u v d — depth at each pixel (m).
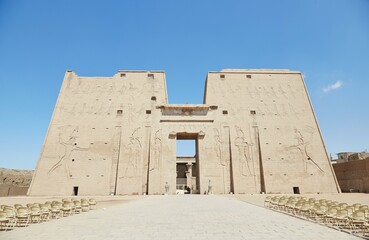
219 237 7.67
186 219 11.20
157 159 38.50
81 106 41.28
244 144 39.78
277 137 40.38
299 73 45.50
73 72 43.88
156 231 8.58
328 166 39.06
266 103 42.47
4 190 38.06
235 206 17.19
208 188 37.47
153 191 36.94
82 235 8.01
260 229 8.88
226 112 41.53
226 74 44.25
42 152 38.06
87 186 36.91
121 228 9.13
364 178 37.50
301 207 13.67
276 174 38.38
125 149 39.06
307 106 42.69
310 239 7.34
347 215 10.02
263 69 45.53
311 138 40.56
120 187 37.19
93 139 39.34
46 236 7.88
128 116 40.88
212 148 39.34
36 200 27.45
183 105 41.06
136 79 43.53
